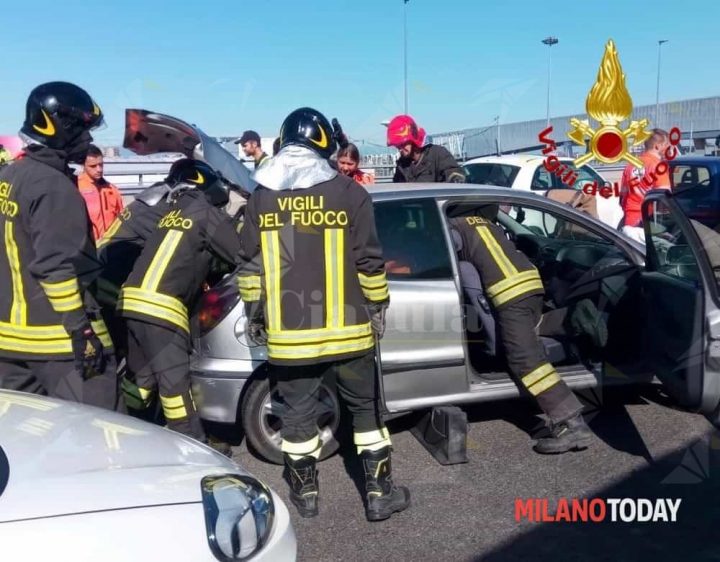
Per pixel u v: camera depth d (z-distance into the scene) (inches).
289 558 86.1
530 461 148.3
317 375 123.6
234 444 158.9
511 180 343.3
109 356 126.0
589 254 165.8
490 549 119.0
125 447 90.0
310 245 117.9
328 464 150.3
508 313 145.7
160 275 130.5
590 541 120.8
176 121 127.8
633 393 175.8
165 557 73.4
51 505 73.4
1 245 117.4
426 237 148.8
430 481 141.5
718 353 132.6
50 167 116.0
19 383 123.8
